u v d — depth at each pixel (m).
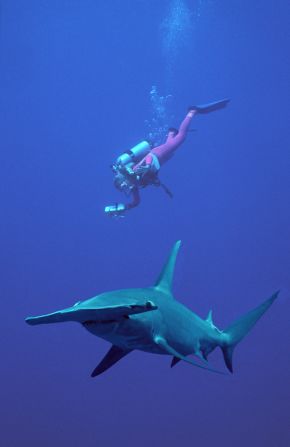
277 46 64.25
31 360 28.64
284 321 27.52
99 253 55.25
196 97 73.88
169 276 3.74
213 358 19.88
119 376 23.53
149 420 18.02
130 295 2.96
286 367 22.06
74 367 26.44
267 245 47.16
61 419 19.00
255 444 15.13
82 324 2.63
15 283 49.06
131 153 10.38
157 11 51.12
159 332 3.14
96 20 50.69
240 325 4.23
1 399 22.27
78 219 58.88
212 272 43.53
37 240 53.66
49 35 54.41
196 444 15.57
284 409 17.50
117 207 10.42
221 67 70.19
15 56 60.75
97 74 70.62
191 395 20.39
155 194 58.31
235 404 18.78
